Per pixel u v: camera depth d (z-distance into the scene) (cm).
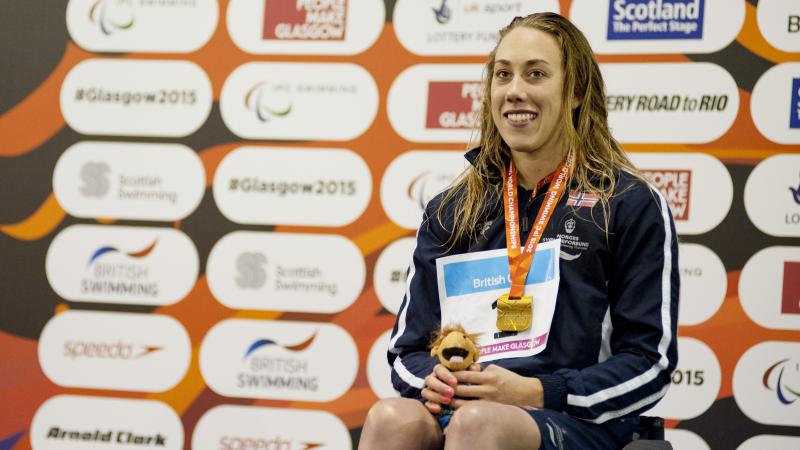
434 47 1394
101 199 1448
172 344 1417
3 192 1465
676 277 828
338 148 1406
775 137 1293
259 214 1416
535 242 856
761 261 1284
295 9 1430
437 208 924
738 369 1279
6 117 1473
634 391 780
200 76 1445
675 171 1310
